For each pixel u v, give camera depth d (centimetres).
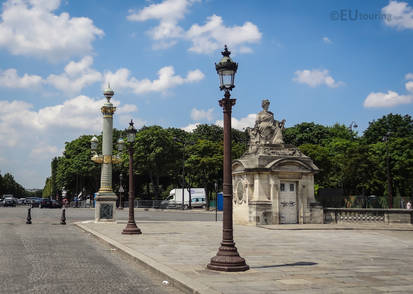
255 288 822
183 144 7450
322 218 2780
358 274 991
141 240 1773
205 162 6212
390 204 4716
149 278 992
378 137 6712
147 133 6969
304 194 2767
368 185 5984
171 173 7744
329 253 1388
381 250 1497
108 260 1283
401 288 836
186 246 1548
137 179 8200
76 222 3133
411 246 1647
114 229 2408
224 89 1094
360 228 2477
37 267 1108
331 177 6381
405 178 5981
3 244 1639
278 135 2875
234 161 2866
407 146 6000
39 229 2497
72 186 9075
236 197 2866
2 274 998
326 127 7688
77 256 1352
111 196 3056
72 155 8244
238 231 2283
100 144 8050
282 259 1231
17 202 10144
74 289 845
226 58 1094
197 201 7231
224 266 1016
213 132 7981
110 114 3094
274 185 2688
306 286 846
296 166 2739
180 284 872
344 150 6731
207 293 767
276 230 2358
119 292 830
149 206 7162
